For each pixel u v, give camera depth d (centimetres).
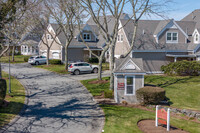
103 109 1491
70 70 2941
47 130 1101
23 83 2327
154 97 1558
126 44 3077
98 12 2197
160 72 3011
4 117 1251
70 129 1120
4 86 1366
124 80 1698
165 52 3003
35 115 1335
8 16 1802
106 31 2180
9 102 1553
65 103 1628
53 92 1966
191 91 2008
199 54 2922
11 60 4491
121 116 1346
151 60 2975
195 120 1339
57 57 4194
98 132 1083
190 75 2733
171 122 1282
